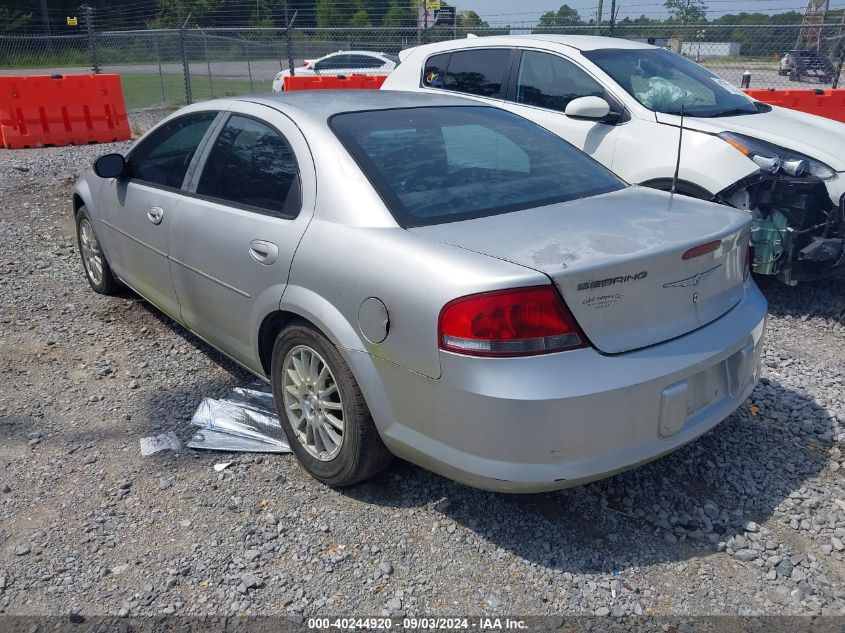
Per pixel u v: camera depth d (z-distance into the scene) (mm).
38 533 2955
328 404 3100
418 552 2855
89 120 12211
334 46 21562
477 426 2514
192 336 4816
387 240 2803
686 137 5301
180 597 2631
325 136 3264
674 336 2756
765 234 5059
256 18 23312
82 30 34875
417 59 7441
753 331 3039
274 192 3385
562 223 2902
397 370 2719
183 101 18516
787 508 3117
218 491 3221
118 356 4535
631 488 3236
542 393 2432
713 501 3168
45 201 8172
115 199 4668
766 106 6188
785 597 2637
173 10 33156
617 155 5629
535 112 6242
